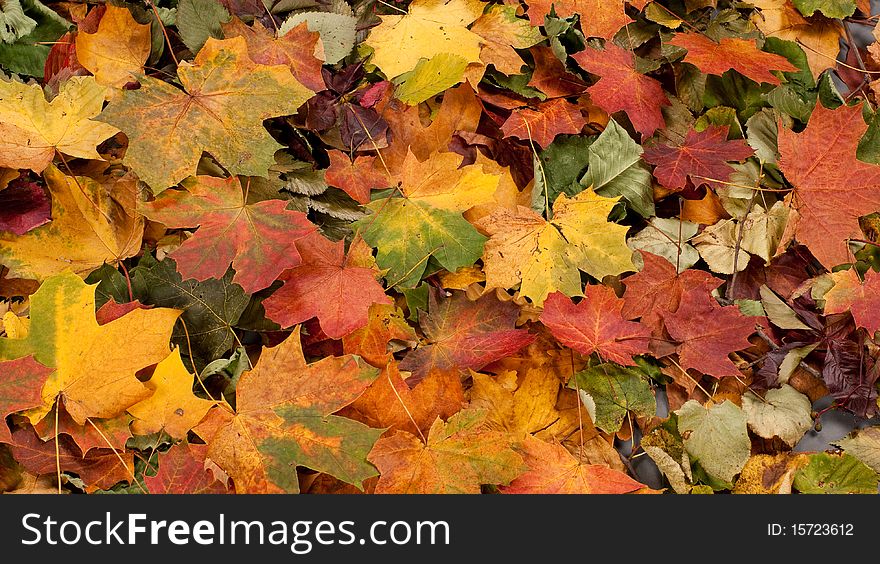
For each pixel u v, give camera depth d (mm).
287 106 1719
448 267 1748
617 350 1736
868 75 1884
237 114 1714
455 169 1754
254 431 1669
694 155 1800
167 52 1806
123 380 1666
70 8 1814
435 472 1684
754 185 1832
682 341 1770
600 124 1854
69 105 1720
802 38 1896
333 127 1801
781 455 1771
